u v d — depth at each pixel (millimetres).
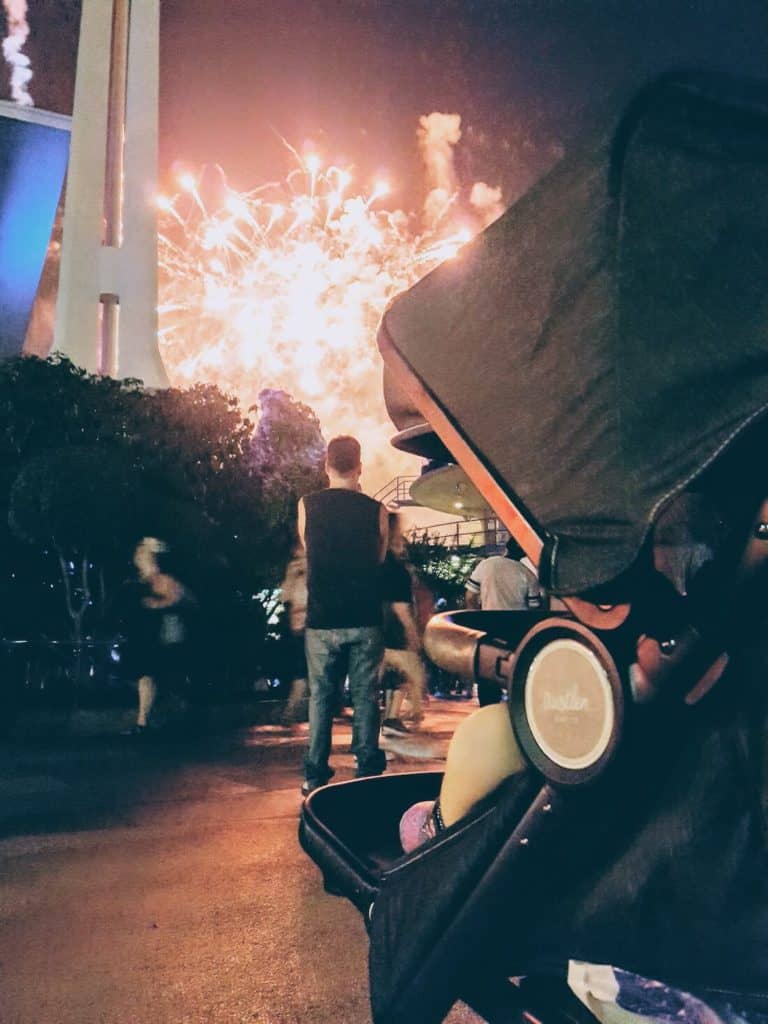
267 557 12023
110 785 5723
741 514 1169
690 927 1251
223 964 2768
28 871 3785
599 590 1209
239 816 4824
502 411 1482
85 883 3613
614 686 1214
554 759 1296
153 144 23438
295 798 5301
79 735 8156
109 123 23859
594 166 1334
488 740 1531
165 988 2582
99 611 10562
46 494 8945
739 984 1231
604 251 1324
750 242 1194
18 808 5027
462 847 1437
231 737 8055
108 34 23594
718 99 1216
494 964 1431
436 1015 1442
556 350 1396
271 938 2996
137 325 22344
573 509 1316
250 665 10531
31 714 8531
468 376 1555
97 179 22828
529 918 1393
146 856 4023
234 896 3451
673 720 1229
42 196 19281
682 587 1192
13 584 10656
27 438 10898
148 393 12859
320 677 5086
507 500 1428
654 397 1241
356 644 5023
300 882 3637
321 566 5027
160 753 7098
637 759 1253
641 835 1282
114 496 9047
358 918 3211
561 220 1395
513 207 1493
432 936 1436
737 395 1157
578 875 1341
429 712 10398
